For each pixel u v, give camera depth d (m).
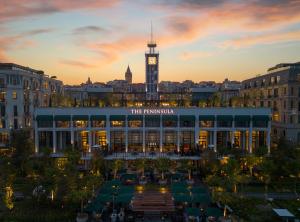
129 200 48.75
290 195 57.06
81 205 48.22
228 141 93.00
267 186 61.53
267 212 48.47
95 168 65.75
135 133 92.44
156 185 62.38
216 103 107.25
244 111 85.25
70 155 67.25
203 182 64.81
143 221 46.88
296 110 91.44
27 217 46.34
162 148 87.00
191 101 121.25
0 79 89.75
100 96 141.00
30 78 98.25
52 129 84.81
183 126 85.62
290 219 44.66
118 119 84.44
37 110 84.75
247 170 69.50
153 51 145.00
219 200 46.66
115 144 92.25
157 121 85.38
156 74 144.00
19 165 67.19
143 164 65.81
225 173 59.03
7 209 49.50
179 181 64.56
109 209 49.97
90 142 85.31
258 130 85.56
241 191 58.81
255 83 118.25
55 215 47.03
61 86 127.56
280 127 95.94
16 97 91.31
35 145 83.94
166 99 129.62
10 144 77.50
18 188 58.75
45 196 51.84
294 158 66.62
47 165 61.19
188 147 88.81
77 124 86.00
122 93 135.38
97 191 57.47
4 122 89.69
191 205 51.41
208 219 45.56
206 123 86.06
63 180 52.69
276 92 99.75
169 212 49.38
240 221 45.44
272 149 82.44
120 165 66.38
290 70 92.25
